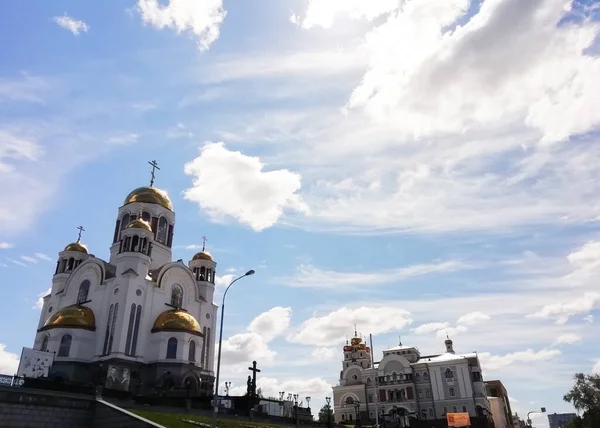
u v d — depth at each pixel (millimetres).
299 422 53375
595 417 80312
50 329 56000
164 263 70688
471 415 81562
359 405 91875
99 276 62438
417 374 89562
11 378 34688
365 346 108688
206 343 68875
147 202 72000
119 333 55062
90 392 39188
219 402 48500
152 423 31359
